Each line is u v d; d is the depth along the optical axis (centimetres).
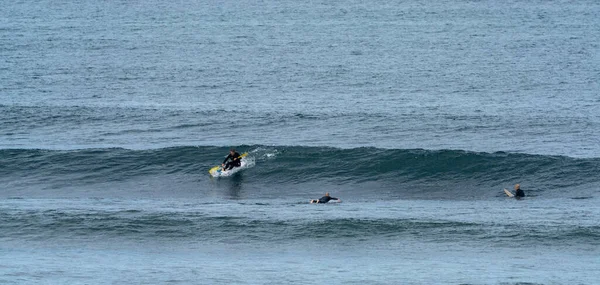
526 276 9838
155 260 10719
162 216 12700
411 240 11719
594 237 11700
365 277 9812
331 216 12825
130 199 14500
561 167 16025
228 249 11375
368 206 13812
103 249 11331
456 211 13312
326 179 15875
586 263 10519
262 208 13538
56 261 10556
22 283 9375
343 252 11219
